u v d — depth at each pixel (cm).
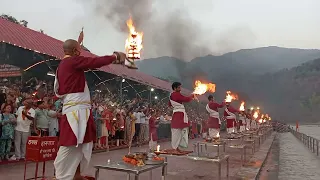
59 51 1259
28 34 1229
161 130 1902
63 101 363
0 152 879
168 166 898
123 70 1803
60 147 356
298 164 1345
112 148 1354
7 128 882
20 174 723
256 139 1630
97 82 1836
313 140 1853
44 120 969
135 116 1591
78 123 350
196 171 816
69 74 352
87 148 357
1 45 1321
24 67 1407
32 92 1270
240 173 796
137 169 435
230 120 1478
